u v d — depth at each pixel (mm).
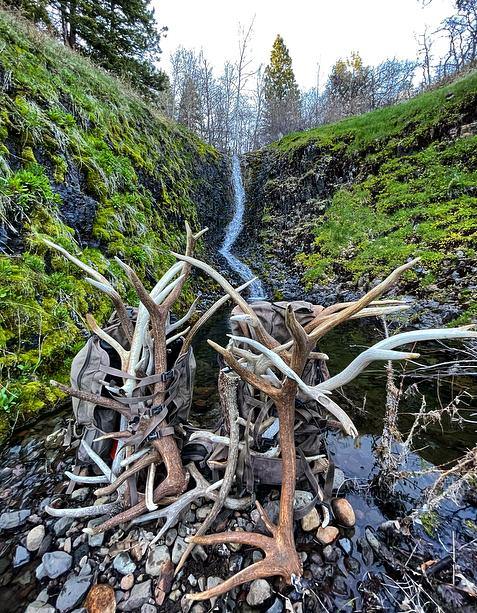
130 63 12320
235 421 1439
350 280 6609
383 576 1191
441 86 11688
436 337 885
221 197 13375
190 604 1104
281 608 1086
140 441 1375
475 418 2250
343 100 21734
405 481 1651
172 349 1886
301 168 11711
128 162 5836
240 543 1177
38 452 1899
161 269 5168
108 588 1156
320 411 1445
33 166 3404
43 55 5246
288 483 1184
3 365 2230
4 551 1315
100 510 1334
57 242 3234
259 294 7430
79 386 1508
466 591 1114
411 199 7137
